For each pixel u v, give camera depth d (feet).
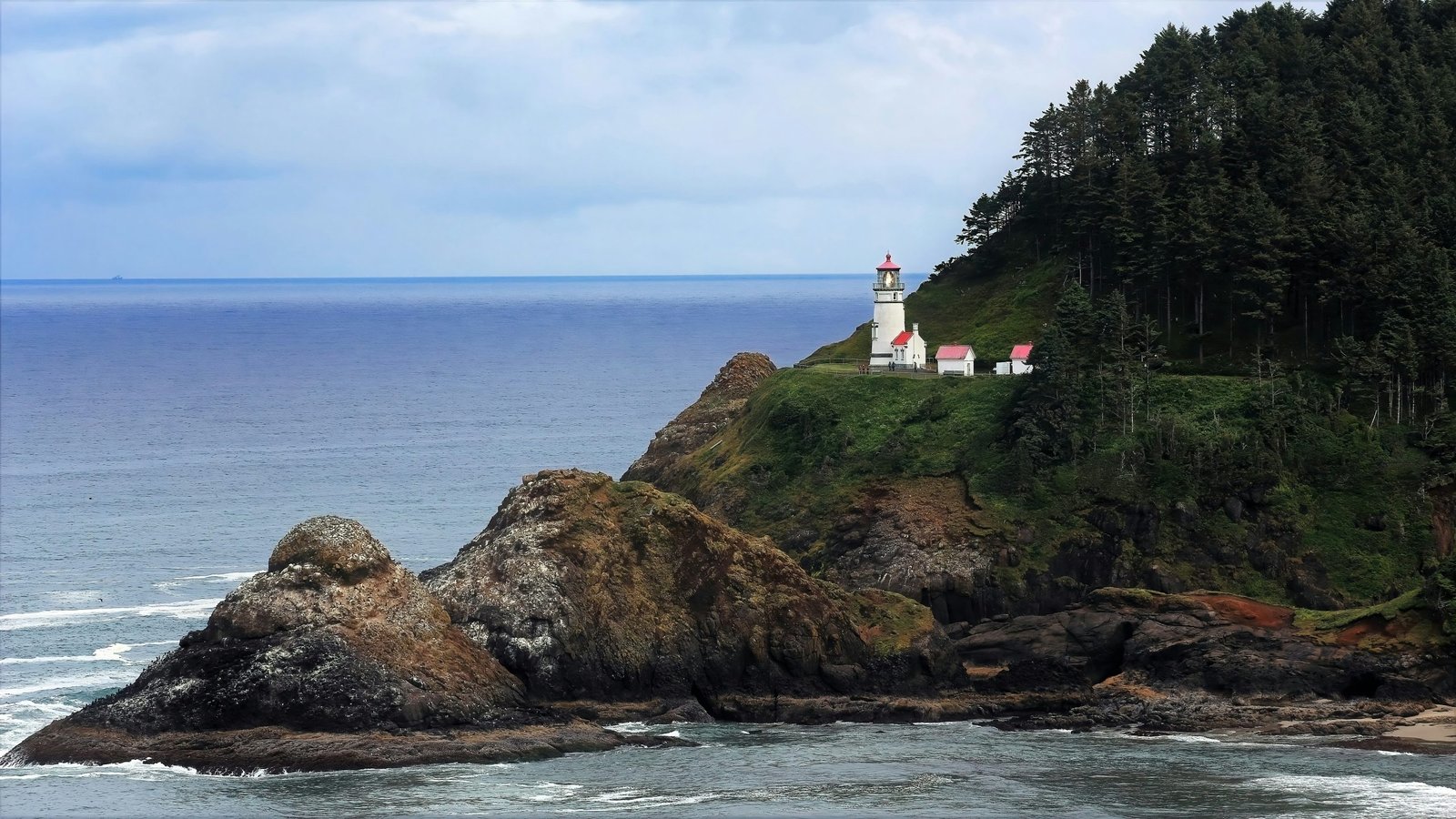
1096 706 445.78
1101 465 533.96
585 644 436.76
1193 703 440.86
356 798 359.05
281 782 371.56
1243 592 500.74
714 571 457.27
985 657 474.90
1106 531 517.55
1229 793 364.99
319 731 392.88
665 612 450.71
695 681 446.19
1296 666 444.55
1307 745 407.23
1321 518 516.73
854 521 538.88
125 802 356.18
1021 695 452.76
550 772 383.45
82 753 387.96
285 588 414.82
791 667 449.06
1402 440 536.01
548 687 429.79
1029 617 481.46
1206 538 513.04
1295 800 358.23
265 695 395.55
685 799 360.89
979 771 385.91
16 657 504.02
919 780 377.30
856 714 440.45
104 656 505.25
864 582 513.86
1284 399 550.36
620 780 376.27
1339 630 450.30
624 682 439.22
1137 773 383.04
